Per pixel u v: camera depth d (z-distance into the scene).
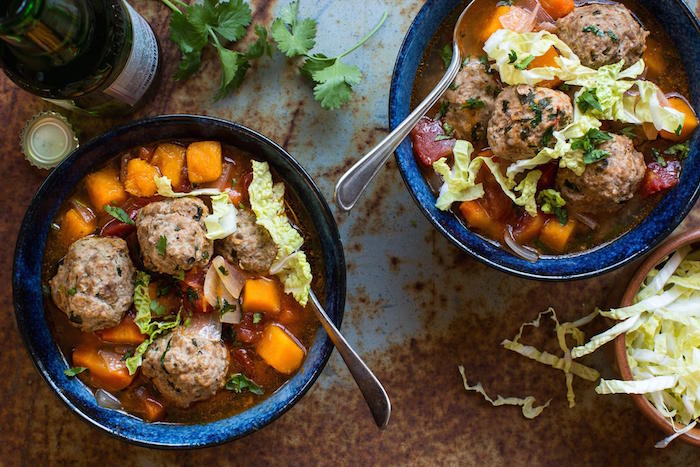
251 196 0.51
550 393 0.57
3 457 0.56
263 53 0.55
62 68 0.50
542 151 0.49
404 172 0.50
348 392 0.56
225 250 0.51
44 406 0.56
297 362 0.52
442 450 0.57
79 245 0.51
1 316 0.56
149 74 0.54
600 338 0.54
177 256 0.50
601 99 0.50
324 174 0.56
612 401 0.57
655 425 0.56
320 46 0.56
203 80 0.56
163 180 0.51
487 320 0.57
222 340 0.52
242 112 0.56
